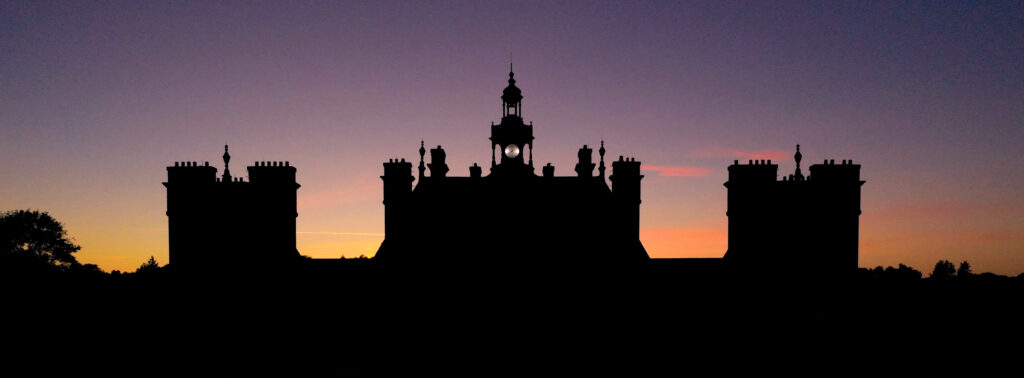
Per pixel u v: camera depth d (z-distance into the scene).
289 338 39.78
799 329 38.91
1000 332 39.47
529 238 42.84
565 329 39.94
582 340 39.62
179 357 39.22
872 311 39.66
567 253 42.47
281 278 41.12
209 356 39.22
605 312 40.34
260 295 40.56
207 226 41.28
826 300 39.44
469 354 39.41
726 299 40.06
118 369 39.31
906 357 38.22
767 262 40.25
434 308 40.81
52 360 40.47
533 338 39.78
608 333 39.78
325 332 40.03
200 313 39.97
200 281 40.53
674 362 38.62
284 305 40.50
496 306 40.69
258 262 41.28
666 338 39.41
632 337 39.59
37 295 51.00
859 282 40.06
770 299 39.59
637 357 38.97
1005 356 37.72
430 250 42.84
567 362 39.06
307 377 38.31
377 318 40.50
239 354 39.22
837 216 40.16
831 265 40.06
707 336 39.25
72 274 76.44
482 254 42.50
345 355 39.53
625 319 40.16
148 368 39.16
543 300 40.78
